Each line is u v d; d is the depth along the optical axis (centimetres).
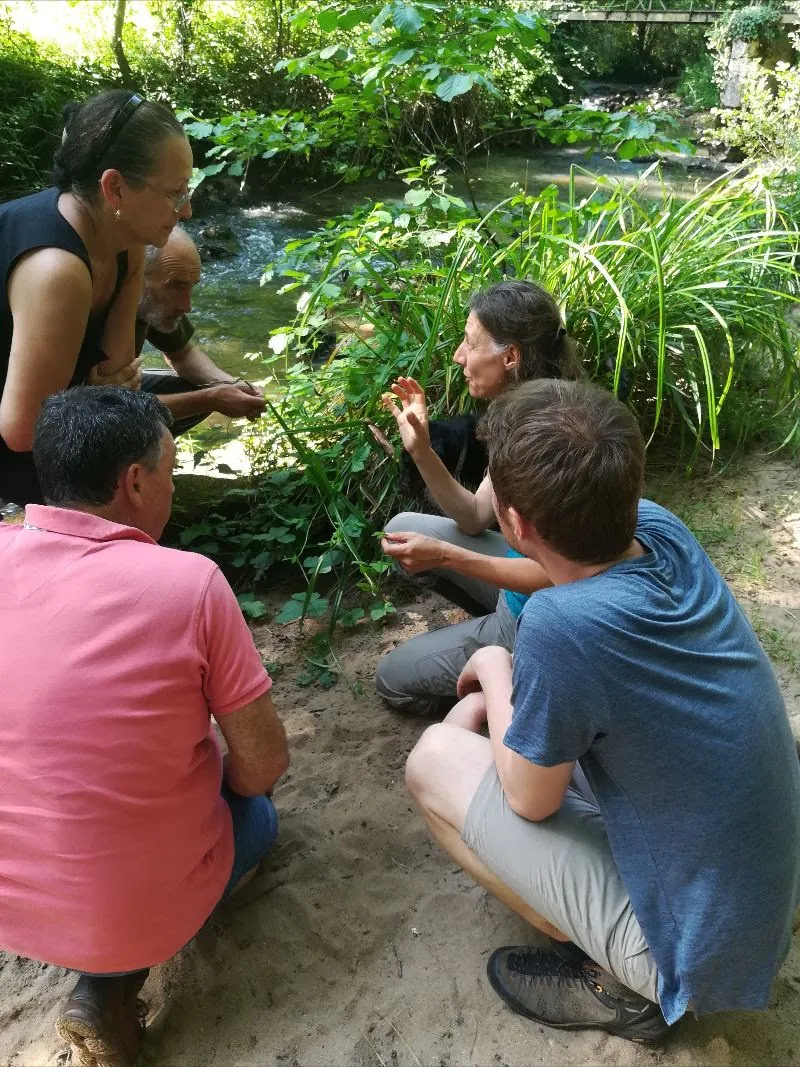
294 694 244
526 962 162
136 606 127
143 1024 158
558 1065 151
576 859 138
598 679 117
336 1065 152
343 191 912
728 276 344
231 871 159
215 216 818
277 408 350
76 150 186
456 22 338
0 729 126
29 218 189
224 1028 159
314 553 300
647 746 119
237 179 891
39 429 135
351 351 318
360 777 214
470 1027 158
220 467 335
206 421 393
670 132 1144
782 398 347
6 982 169
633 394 345
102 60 948
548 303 198
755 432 350
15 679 125
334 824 200
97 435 131
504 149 1076
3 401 197
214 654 132
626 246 315
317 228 802
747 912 122
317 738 226
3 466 216
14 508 315
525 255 331
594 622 118
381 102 386
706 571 133
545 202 337
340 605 281
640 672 117
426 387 299
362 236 326
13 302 191
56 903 131
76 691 125
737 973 126
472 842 150
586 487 119
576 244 317
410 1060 153
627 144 368
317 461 284
